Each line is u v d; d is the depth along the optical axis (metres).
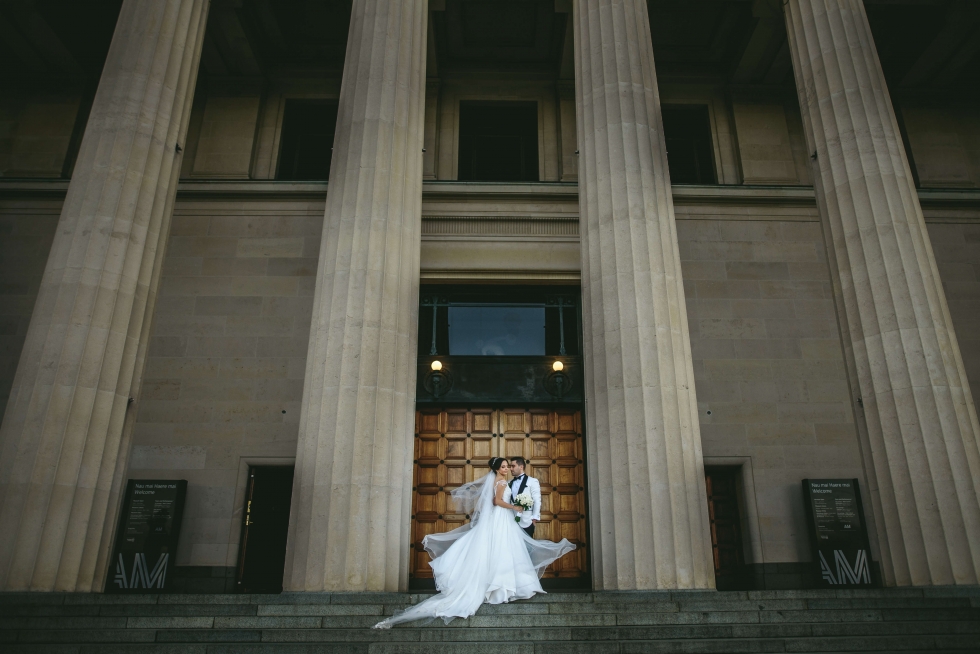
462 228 17.70
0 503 9.45
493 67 19.58
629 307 11.12
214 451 15.88
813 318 17.30
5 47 18.38
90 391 10.27
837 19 13.05
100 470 10.18
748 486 15.96
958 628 7.96
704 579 9.80
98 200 11.17
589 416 11.12
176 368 16.48
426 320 17.52
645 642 7.35
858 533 15.23
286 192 17.80
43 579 9.27
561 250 17.55
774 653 7.36
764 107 19.36
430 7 17.41
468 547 9.16
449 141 18.83
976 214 18.11
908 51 18.97
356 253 11.45
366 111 12.59
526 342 17.38
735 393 16.66
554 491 16.38
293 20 18.62
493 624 8.20
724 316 17.25
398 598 9.12
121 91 11.92
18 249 17.17
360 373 10.65
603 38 13.32
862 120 12.18
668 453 10.26
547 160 18.70
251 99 19.11
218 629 7.73
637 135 12.45
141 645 7.36
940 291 11.20
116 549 14.59
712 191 18.06
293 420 16.16
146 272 11.39
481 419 16.92
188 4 13.18
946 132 19.08
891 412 10.57
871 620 8.30
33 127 18.58
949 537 9.70
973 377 16.69
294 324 16.89
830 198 12.17
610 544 10.11
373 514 9.99
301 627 8.09
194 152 18.50
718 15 18.44
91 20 17.89
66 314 10.46
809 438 16.36
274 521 15.75
